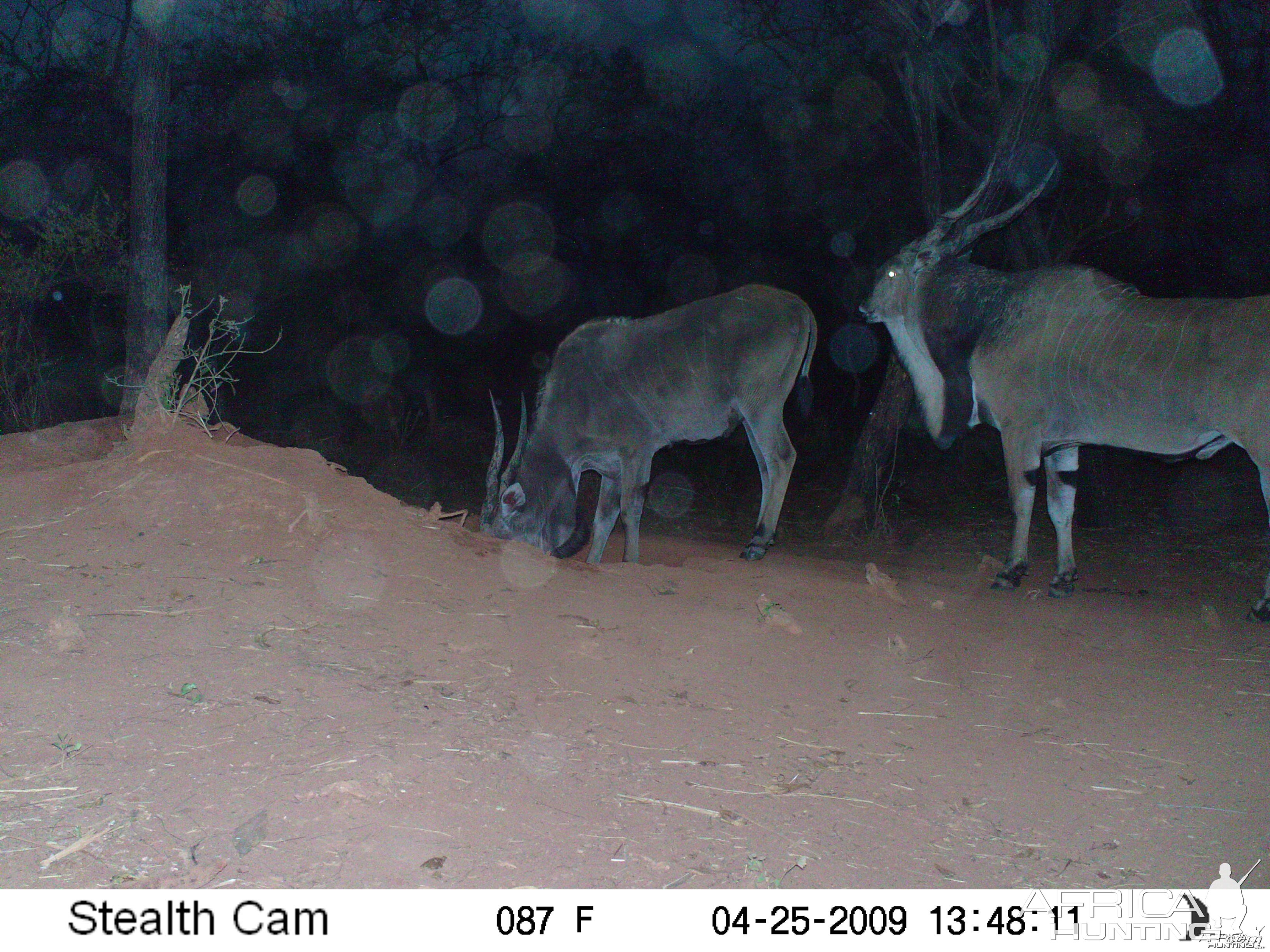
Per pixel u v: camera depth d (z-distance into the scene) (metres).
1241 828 3.92
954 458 14.63
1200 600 6.96
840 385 18.95
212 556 4.85
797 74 14.02
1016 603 6.33
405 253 18.19
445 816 3.43
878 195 15.77
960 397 7.05
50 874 2.95
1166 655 5.51
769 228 18.86
